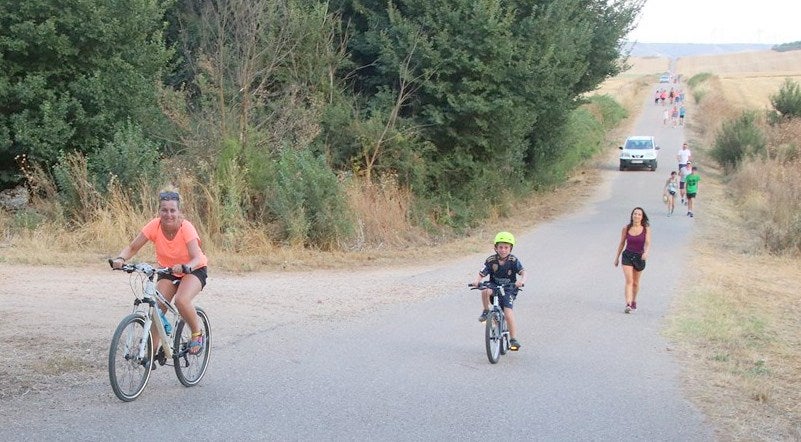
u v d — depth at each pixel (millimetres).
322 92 22344
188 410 6449
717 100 70500
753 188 30125
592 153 44625
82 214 16734
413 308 11859
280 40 20859
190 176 17578
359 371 8000
